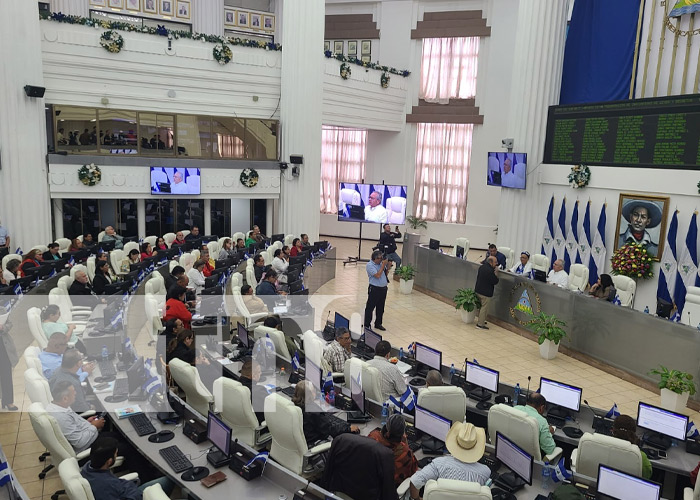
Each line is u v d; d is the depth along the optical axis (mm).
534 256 13664
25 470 6059
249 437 5660
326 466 4570
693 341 8508
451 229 22547
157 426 5770
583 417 6457
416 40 22438
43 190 14367
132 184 16109
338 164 24047
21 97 13656
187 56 16484
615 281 11836
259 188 17938
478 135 21844
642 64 13203
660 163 12023
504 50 20969
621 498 4738
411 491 4699
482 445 4777
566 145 14156
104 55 15398
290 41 17391
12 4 13258
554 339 10211
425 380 7441
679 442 5949
